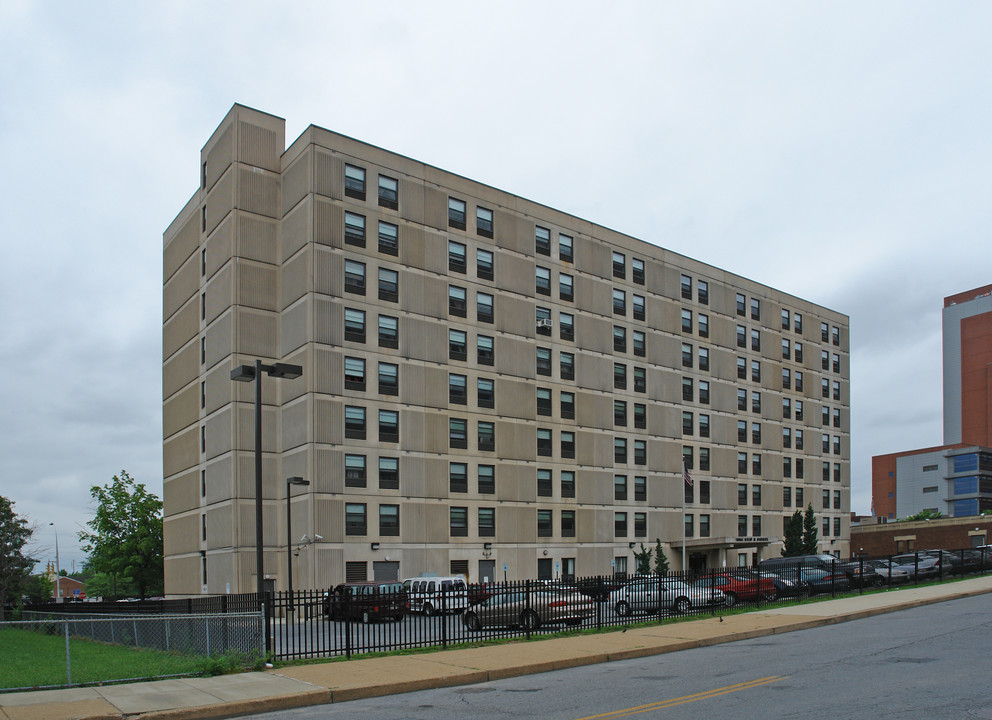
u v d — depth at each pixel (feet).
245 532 155.84
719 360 232.94
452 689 48.24
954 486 424.87
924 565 129.29
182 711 41.19
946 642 58.29
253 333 162.61
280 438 161.17
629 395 206.69
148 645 73.05
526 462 181.06
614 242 209.67
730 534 226.38
